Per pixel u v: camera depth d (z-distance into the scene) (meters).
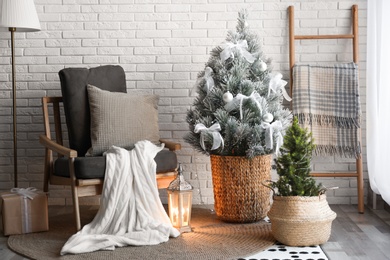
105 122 3.69
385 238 3.34
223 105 3.63
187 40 4.22
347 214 3.96
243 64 3.66
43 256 3.03
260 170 3.65
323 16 4.19
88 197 4.31
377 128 3.94
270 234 3.41
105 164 3.39
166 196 4.36
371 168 3.99
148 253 3.05
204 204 4.30
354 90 4.05
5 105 4.26
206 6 4.20
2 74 4.23
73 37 4.22
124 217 3.34
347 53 4.20
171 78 4.25
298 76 4.08
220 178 3.68
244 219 3.66
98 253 3.07
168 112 4.27
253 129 3.51
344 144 4.08
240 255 3.00
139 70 4.24
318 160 4.26
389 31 3.69
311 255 3.02
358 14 4.17
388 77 3.73
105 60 4.24
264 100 3.58
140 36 4.22
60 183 3.57
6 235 3.46
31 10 3.85
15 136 4.03
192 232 3.46
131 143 3.71
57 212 4.09
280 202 3.20
